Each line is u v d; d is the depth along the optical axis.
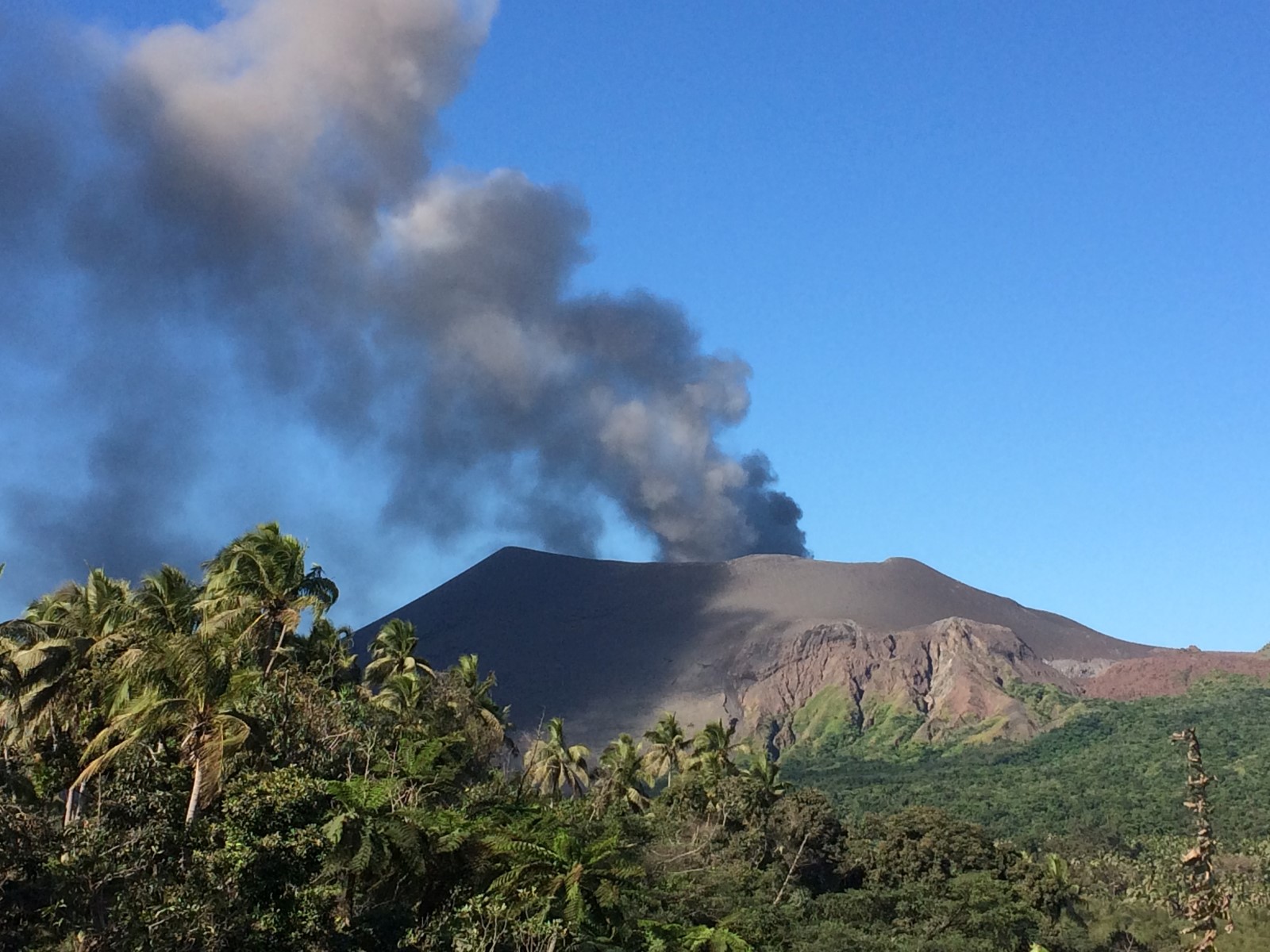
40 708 48.81
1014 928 97.94
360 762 58.41
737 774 117.00
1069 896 108.31
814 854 104.62
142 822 37.75
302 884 40.53
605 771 111.94
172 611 54.59
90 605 58.22
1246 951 102.88
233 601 56.59
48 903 36.31
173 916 34.41
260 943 37.53
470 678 91.38
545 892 48.69
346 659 76.31
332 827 42.16
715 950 63.34
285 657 61.50
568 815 69.12
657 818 99.81
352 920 43.44
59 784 45.81
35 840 35.50
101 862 34.91
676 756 119.06
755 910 82.56
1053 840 195.25
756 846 100.38
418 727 67.69
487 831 51.06
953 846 106.38
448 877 48.38
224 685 42.41
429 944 43.66
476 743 81.62
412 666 82.19
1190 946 43.41
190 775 41.00
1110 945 104.12
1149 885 144.88
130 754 40.19
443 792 59.94
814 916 93.25
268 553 61.38
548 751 106.75
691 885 78.50
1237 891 127.56
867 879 104.81
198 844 38.22
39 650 48.28
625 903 59.66
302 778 42.75
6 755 47.66
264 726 48.00
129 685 44.72
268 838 39.22
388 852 44.06
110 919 34.56
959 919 96.81
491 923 44.09
